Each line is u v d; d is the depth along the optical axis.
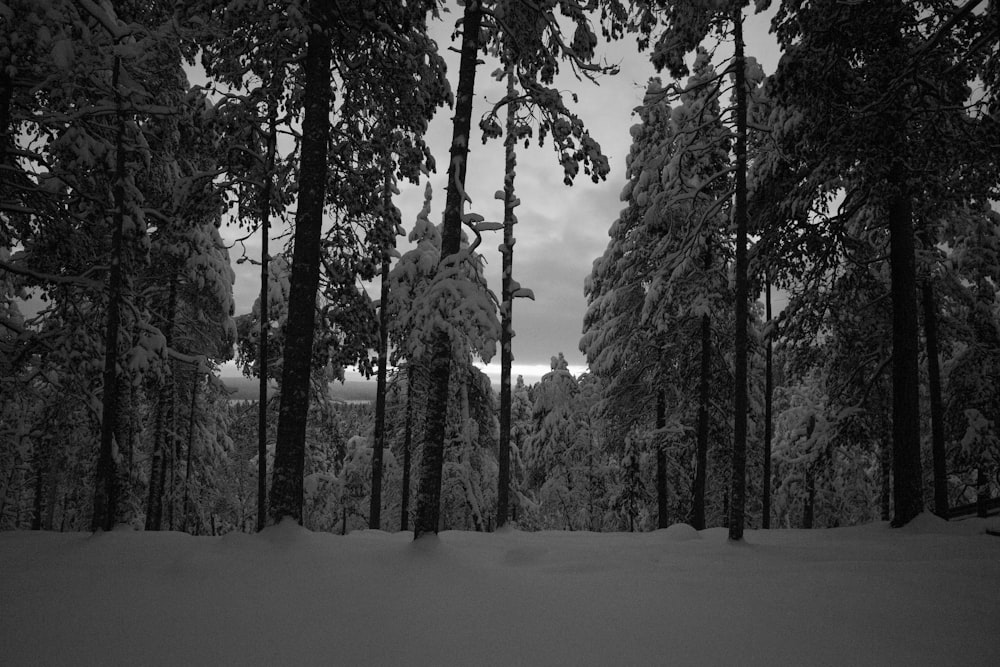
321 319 13.02
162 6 13.15
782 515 26.41
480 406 22.50
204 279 17.44
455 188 9.39
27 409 14.75
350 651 4.73
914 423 12.22
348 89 11.88
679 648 4.77
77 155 10.59
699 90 16.14
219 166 13.71
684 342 18.03
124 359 13.09
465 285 8.55
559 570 7.86
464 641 4.94
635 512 21.06
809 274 14.95
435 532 8.38
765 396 18.70
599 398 22.94
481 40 10.62
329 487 24.42
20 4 9.10
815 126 11.55
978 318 16.59
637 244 19.77
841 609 5.88
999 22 7.80
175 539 9.12
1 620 5.48
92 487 20.34
